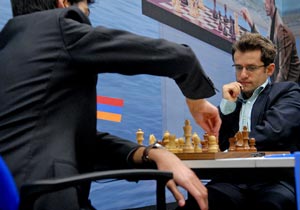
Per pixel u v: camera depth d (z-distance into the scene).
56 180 0.74
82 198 0.99
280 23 5.84
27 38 1.00
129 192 3.20
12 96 0.95
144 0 3.46
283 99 1.97
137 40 0.96
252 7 5.20
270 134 1.82
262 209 1.54
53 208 0.86
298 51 5.82
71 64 0.95
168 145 1.46
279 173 1.38
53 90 0.94
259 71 2.04
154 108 3.48
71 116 0.96
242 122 2.00
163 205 0.87
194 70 1.01
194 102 1.12
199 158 1.27
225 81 4.48
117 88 3.12
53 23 0.99
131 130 3.24
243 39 2.10
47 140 0.91
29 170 0.87
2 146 0.92
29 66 0.96
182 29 3.89
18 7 1.13
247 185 1.68
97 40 0.95
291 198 1.51
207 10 4.26
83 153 1.01
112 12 3.16
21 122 0.92
